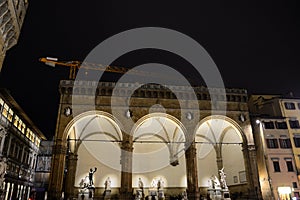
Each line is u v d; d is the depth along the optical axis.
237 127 48.22
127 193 40.44
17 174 54.50
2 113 44.78
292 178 47.09
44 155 71.81
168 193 50.97
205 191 51.62
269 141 49.72
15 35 40.12
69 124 43.41
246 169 45.56
